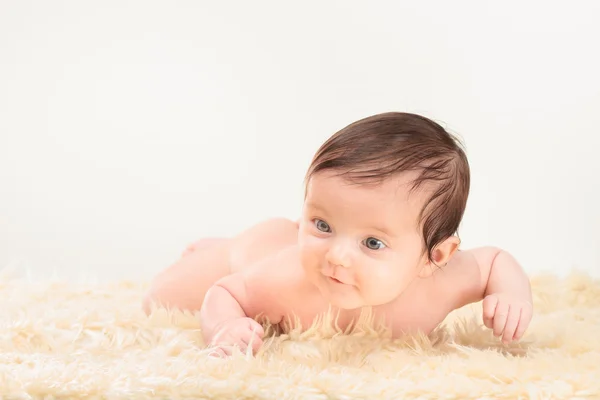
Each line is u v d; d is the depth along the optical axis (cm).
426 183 130
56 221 298
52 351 132
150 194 312
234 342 133
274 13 317
